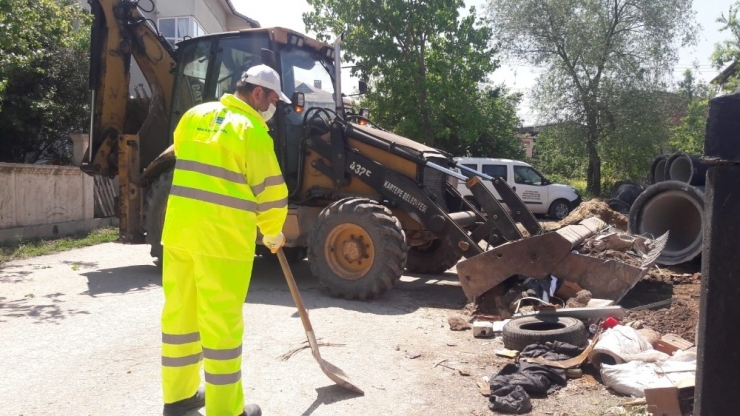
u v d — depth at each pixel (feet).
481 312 20.94
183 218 11.23
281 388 14.19
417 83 70.64
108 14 28.81
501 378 14.25
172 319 11.89
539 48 84.89
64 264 30.42
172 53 30.27
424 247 29.30
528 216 23.97
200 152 11.34
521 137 110.32
